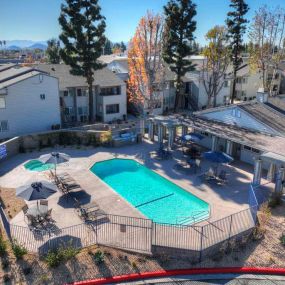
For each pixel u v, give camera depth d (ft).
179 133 133.49
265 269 51.75
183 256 54.03
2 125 124.57
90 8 135.23
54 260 50.96
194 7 150.61
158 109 171.22
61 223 65.05
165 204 77.25
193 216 70.23
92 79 145.48
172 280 49.90
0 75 151.53
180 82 166.50
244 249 56.39
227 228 60.90
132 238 58.49
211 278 50.49
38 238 58.90
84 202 74.59
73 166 97.91
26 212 64.54
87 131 119.44
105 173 95.76
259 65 183.42
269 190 80.69
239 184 84.99
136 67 140.77
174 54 159.33
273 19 169.07
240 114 102.73
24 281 48.01
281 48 178.09
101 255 52.13
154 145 118.73
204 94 182.09
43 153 110.22
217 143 101.55
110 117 159.74
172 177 89.86
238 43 180.96
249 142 86.38
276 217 66.49
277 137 91.04
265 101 110.52
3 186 84.12
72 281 48.26
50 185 64.08
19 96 125.08
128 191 84.33
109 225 63.67
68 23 135.44
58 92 134.31
